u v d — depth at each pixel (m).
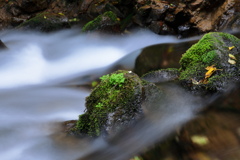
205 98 3.99
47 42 10.95
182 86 4.43
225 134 2.94
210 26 9.35
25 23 11.41
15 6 14.14
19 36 11.19
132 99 3.42
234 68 4.29
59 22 11.67
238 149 2.58
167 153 2.89
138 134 3.37
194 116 3.52
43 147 3.54
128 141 3.27
